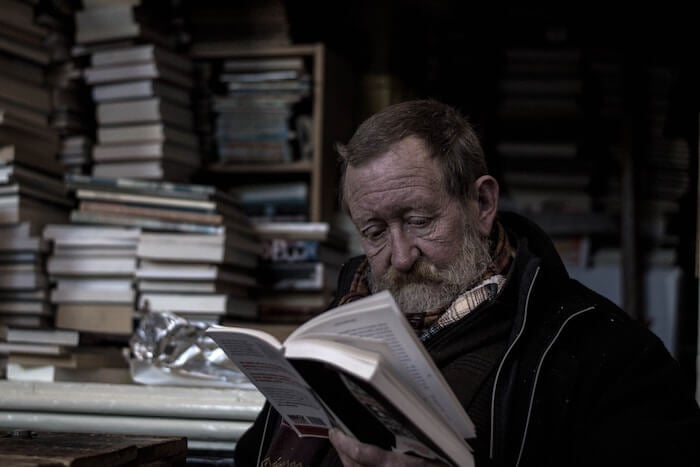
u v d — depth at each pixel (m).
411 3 4.44
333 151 4.16
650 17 4.45
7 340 2.74
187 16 4.02
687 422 1.80
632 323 1.98
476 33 4.51
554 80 4.38
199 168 3.98
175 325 2.73
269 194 4.02
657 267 4.31
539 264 1.98
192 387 2.66
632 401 1.85
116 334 3.11
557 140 4.54
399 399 1.53
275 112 3.97
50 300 3.37
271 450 2.16
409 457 1.70
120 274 3.32
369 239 2.09
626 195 4.29
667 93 4.38
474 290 2.03
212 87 4.05
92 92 3.78
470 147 2.08
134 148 3.72
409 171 1.99
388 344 1.60
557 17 4.50
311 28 4.24
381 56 4.56
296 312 3.56
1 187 3.31
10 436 1.96
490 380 1.94
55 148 3.70
